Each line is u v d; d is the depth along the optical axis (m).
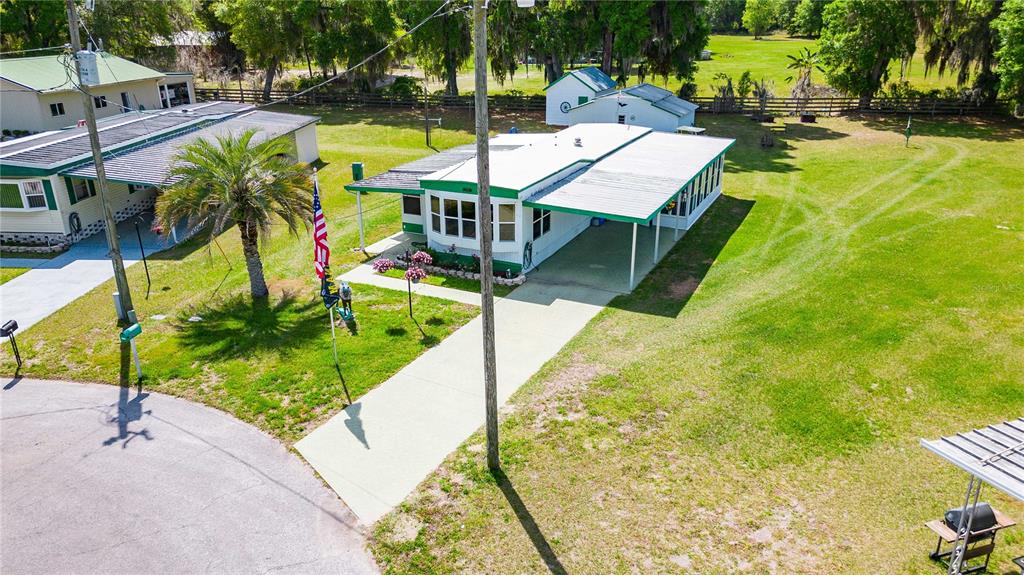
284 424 11.49
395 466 10.34
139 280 18.34
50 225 20.91
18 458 10.73
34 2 41.38
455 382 12.70
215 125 28.89
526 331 14.75
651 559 8.45
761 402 11.75
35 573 8.41
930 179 26.77
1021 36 32.75
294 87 50.50
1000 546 8.45
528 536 8.88
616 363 13.22
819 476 9.88
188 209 15.62
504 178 18.08
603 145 23.17
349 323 15.26
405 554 8.66
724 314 15.35
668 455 10.41
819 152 32.50
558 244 20.14
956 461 7.33
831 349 13.57
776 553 8.48
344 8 44.31
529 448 10.65
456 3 41.38
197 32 55.19
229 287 17.73
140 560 8.60
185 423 11.59
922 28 39.16
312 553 8.69
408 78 49.22
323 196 26.66
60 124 30.12
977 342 13.71
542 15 42.50
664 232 21.58
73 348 14.44
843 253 19.06
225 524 9.20
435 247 19.28
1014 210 22.50
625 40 39.12
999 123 37.25
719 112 42.69
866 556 8.38
